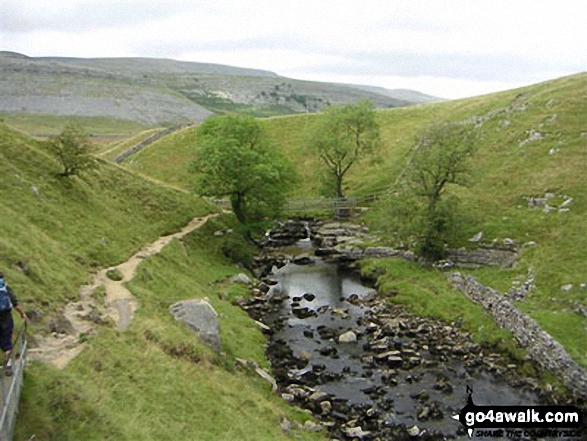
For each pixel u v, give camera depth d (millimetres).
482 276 51531
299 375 36031
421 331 43969
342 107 86812
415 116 109625
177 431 22203
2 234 34781
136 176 73812
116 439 19172
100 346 26172
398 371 37062
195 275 51969
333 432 29172
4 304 18094
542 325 38750
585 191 57688
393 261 60625
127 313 33250
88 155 55812
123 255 47000
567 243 50281
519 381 35531
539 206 59406
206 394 26734
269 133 110062
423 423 30297
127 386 23891
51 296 31016
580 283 43594
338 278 60062
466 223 60531
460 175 60531
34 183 49188
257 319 46781
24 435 17031
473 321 44406
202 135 72312
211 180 64188
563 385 33969
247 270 61156
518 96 92500
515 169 68500
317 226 81750
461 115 97500
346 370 37062
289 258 67312
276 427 26844
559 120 74000
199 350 31375
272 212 68938
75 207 51031
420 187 60688
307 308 49500
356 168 96000
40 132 174125
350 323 46312
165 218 65250
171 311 35719
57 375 20672
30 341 24703
